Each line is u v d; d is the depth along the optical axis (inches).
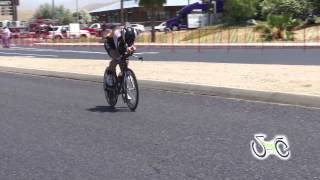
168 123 363.6
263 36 1697.8
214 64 772.6
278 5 1878.7
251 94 461.7
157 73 670.5
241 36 1798.7
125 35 408.2
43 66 874.8
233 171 243.4
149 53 1237.7
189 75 625.6
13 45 2005.4
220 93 493.4
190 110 414.6
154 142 307.7
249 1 2126.0
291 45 1315.2
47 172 253.1
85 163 267.0
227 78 573.6
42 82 681.6
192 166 254.4
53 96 532.1
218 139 308.2
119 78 428.1
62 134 339.6
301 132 316.8
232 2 2160.4
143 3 2047.2
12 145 312.5
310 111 386.9
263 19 2058.3
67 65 866.8
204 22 2389.3
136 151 287.7
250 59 910.4
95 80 668.7
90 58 1090.7
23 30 3198.8
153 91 547.2
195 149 286.8
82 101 490.0
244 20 2172.7
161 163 261.6
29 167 263.0
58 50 1529.3
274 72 605.3
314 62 789.2
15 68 864.9
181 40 2005.4
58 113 423.8
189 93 522.9
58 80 703.7
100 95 529.3
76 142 315.3
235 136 314.2
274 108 406.9
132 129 347.9
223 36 1870.1
